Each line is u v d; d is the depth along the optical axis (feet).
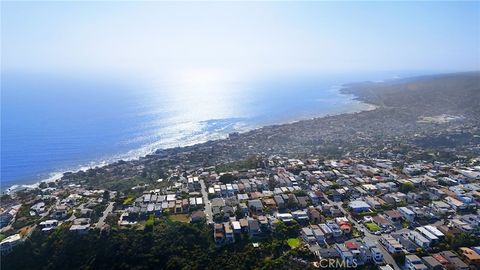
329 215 453.58
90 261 373.40
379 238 399.65
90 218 449.48
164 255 378.73
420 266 344.69
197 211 456.86
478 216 433.07
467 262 355.36
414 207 458.91
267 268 353.51
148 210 461.78
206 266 364.58
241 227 413.39
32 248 398.01
